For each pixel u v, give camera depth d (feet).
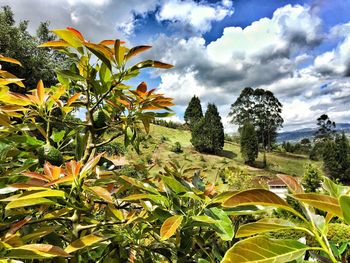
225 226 3.29
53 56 67.87
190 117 221.87
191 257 4.42
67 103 5.05
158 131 195.72
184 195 3.67
